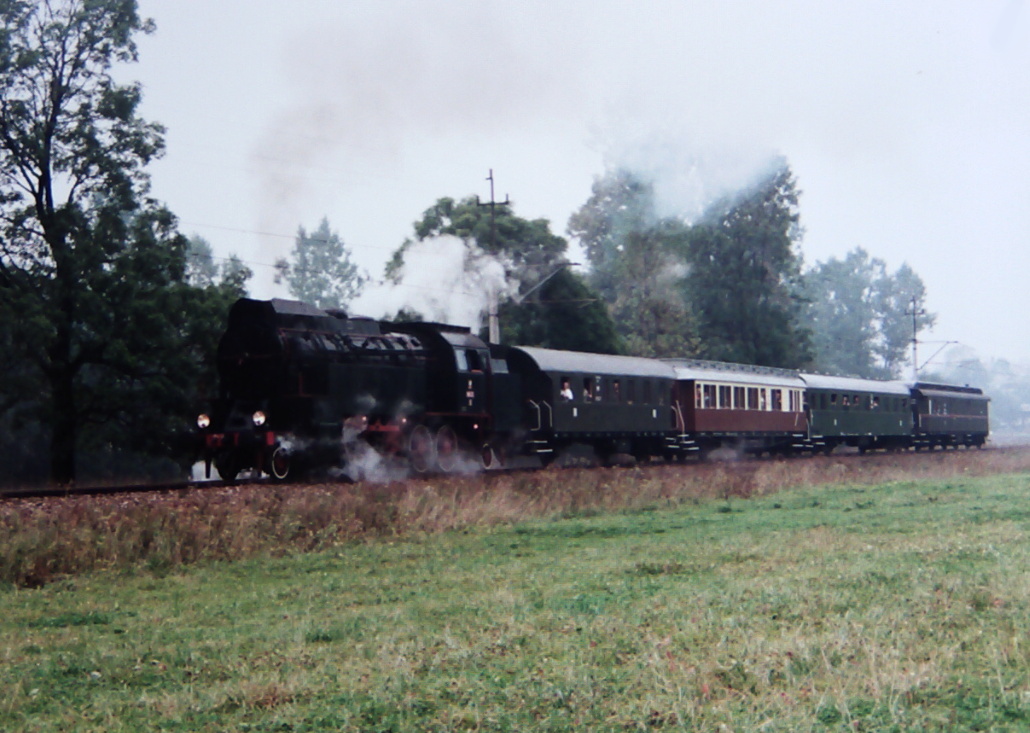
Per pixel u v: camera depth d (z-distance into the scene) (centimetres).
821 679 767
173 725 727
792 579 1205
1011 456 3988
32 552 1480
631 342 6538
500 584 1312
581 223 8644
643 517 2161
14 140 3591
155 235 3675
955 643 841
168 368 3466
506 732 679
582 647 894
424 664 850
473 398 3166
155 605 1262
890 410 5378
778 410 4475
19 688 836
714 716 684
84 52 3594
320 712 732
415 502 2006
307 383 2655
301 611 1166
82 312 3459
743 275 7494
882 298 13638
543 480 2506
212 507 1778
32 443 3953
